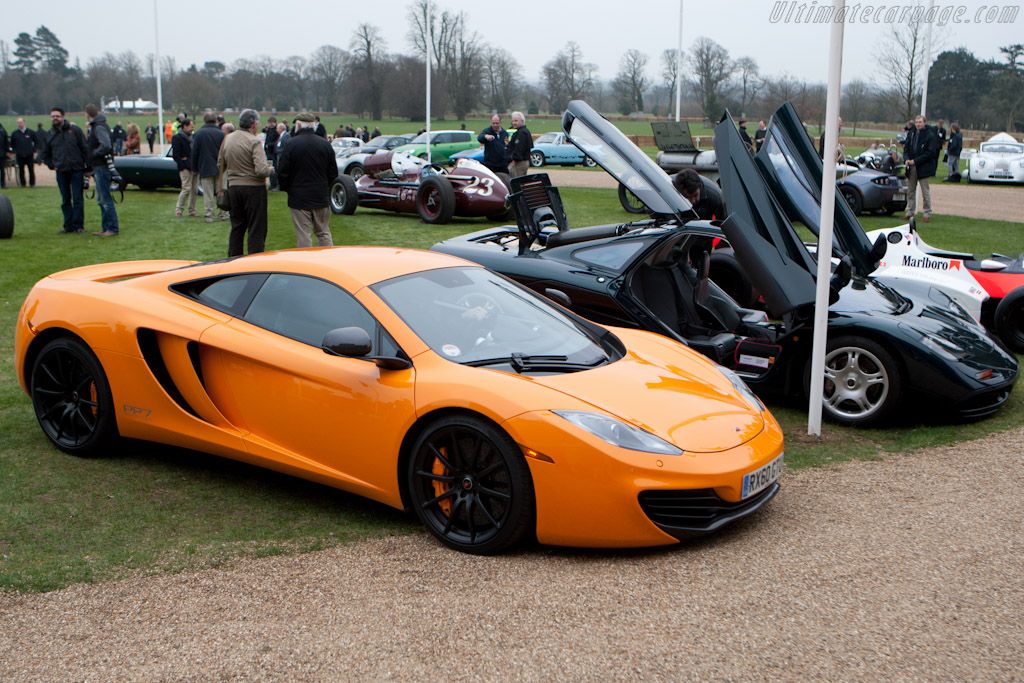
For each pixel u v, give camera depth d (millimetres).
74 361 4430
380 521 3793
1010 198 20031
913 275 7320
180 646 2736
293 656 2676
